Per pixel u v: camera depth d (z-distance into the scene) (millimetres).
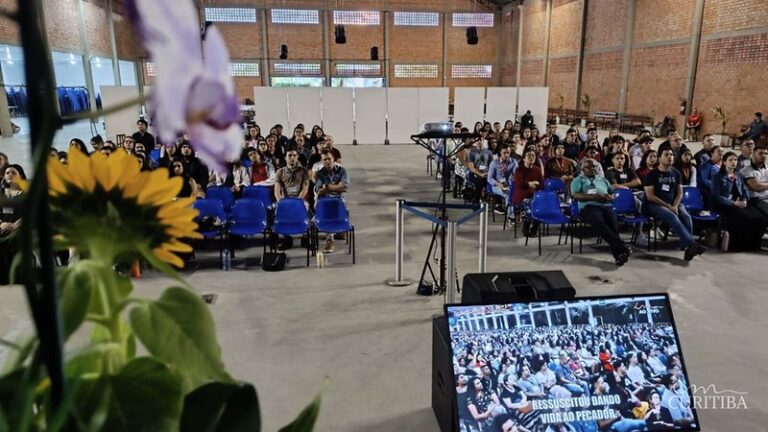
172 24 341
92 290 459
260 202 5504
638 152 7754
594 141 8789
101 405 458
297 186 6055
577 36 18750
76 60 15531
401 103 15812
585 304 2246
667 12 14281
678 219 5508
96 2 17109
